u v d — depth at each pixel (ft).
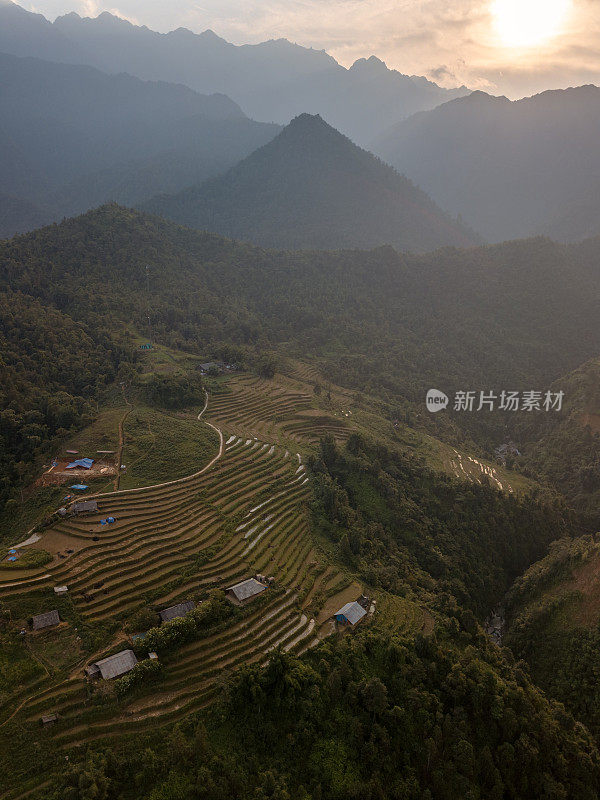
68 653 165.89
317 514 268.62
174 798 135.23
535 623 251.80
